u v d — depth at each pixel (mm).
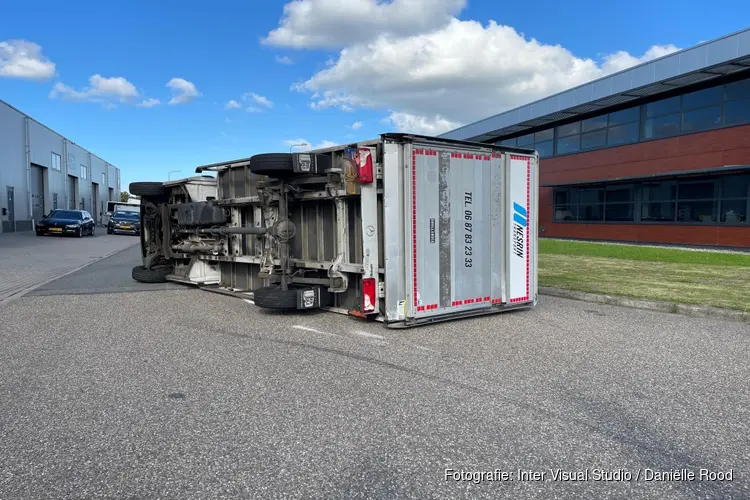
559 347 5840
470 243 7160
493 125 34438
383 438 3459
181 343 5898
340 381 4602
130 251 20906
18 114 36031
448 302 6961
